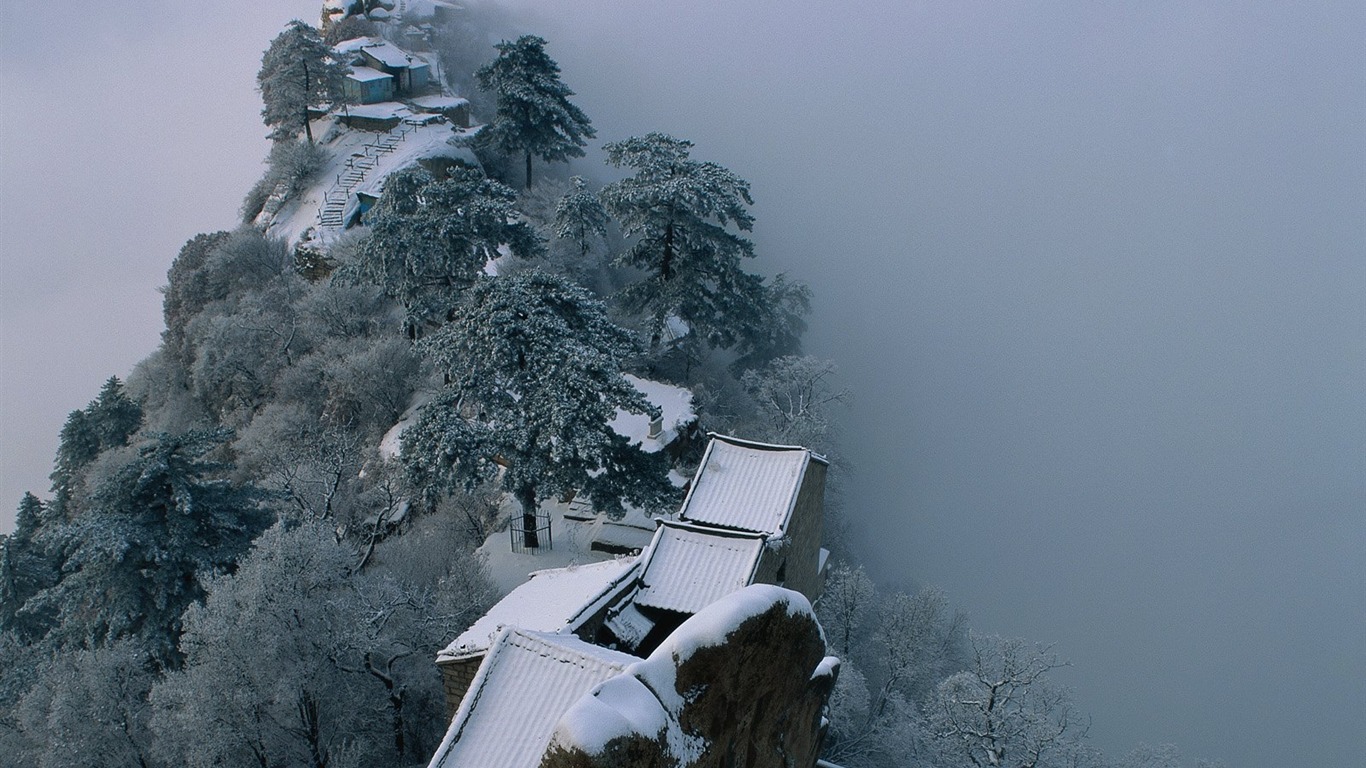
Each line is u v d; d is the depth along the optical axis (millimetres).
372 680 33938
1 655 42312
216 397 67562
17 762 36062
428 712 35531
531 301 40156
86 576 35812
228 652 30516
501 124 84250
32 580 51219
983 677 35406
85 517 35719
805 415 62969
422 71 102938
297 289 71188
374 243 54094
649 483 40719
